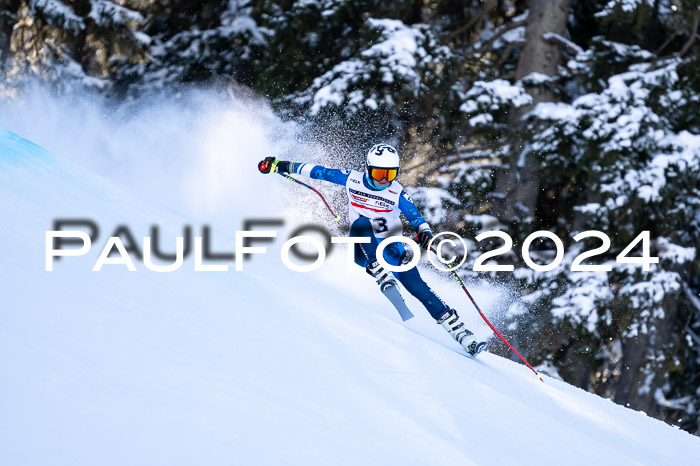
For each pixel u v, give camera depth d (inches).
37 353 177.2
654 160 913.5
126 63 1203.9
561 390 442.9
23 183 297.1
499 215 994.7
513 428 284.2
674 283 938.7
